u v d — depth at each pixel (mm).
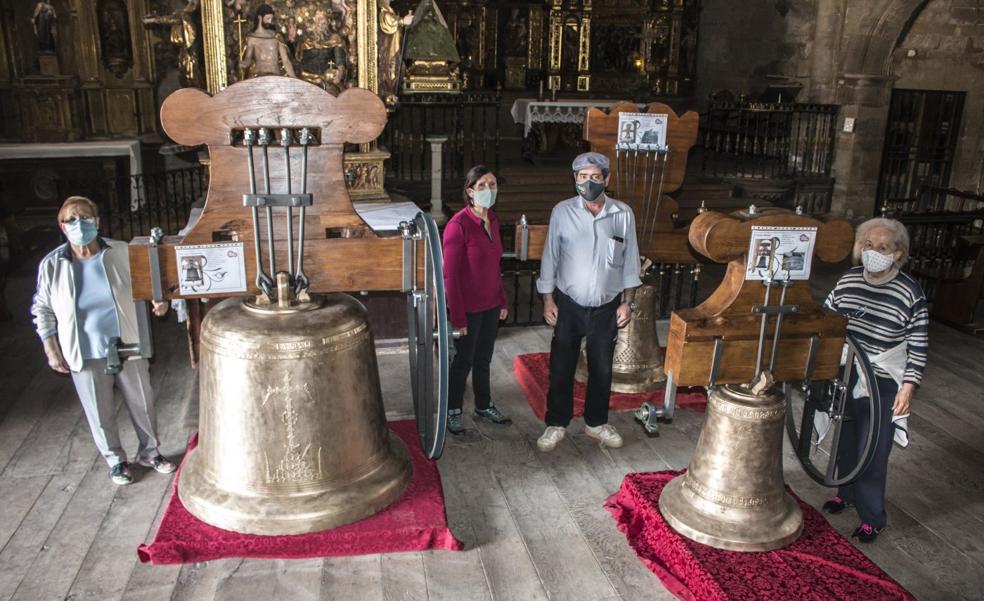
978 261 6406
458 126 10594
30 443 4199
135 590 2986
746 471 3168
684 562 3090
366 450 3301
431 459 3328
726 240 3082
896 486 3988
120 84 11422
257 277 3078
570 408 4172
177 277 3033
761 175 12289
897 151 12312
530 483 3889
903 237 3275
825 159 12367
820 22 12594
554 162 11586
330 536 3154
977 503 3836
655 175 4547
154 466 3889
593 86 15539
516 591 3061
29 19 10750
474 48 14922
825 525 3344
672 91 15523
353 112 3035
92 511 3535
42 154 10008
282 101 2969
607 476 3973
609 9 15195
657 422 4391
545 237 4301
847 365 3324
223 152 2992
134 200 10383
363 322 3230
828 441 4441
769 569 3006
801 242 3152
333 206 3141
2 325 6230
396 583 3072
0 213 8031
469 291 4070
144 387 3729
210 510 3145
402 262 3234
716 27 15477
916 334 3271
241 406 3064
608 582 3141
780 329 3213
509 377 5293
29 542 3289
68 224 3285
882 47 11602
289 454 3107
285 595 2980
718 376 3260
